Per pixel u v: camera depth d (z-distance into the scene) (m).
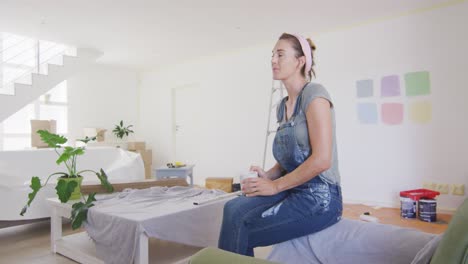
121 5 3.32
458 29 3.30
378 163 3.79
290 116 1.09
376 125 3.80
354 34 3.93
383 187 3.77
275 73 1.11
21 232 2.96
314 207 0.99
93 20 3.73
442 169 3.40
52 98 5.31
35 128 4.18
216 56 5.29
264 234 1.00
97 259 2.05
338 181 1.05
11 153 3.37
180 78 5.83
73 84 5.54
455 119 3.33
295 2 3.27
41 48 5.16
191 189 2.62
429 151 3.47
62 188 2.30
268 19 3.74
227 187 4.55
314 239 1.02
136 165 4.08
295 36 1.10
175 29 4.05
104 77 5.97
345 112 4.01
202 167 5.54
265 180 1.03
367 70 3.85
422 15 3.49
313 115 0.97
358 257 0.94
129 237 1.77
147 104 6.40
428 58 3.46
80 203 2.14
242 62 4.97
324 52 4.16
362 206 3.75
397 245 0.92
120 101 6.20
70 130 5.48
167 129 6.05
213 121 5.36
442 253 0.58
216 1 3.24
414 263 0.79
